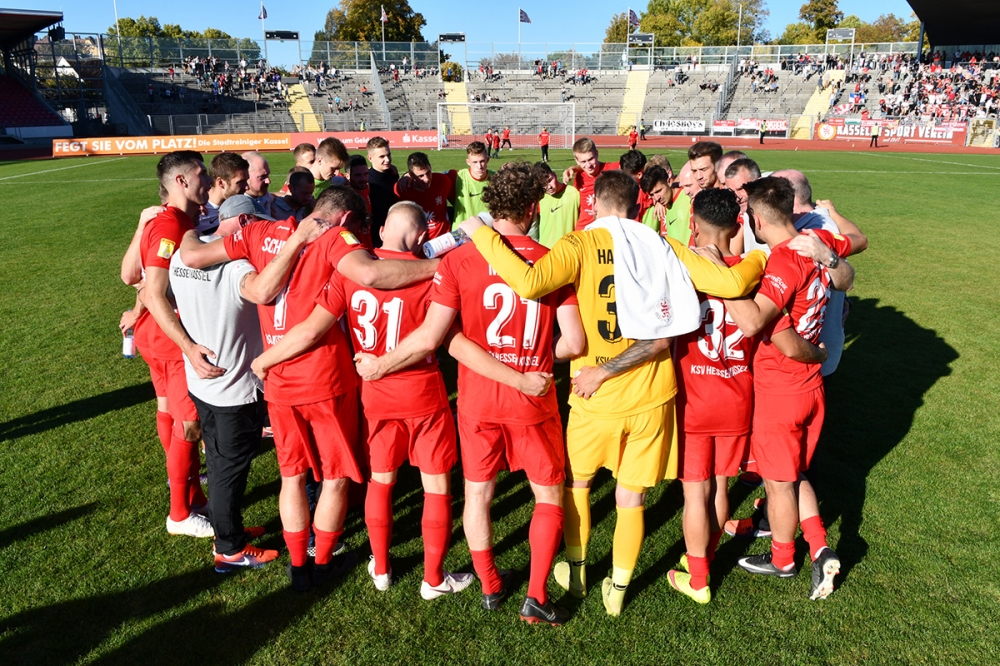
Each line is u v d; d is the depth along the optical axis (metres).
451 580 3.36
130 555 3.67
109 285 9.38
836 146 36.19
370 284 2.92
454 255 2.93
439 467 3.21
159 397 3.99
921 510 4.01
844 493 4.20
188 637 3.09
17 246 11.84
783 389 3.18
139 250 3.61
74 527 3.93
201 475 4.64
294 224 3.26
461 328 3.04
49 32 41.41
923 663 2.89
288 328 3.18
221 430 3.35
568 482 3.24
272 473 4.60
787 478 3.22
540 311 2.94
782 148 35.22
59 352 6.87
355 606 3.29
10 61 44.78
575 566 3.30
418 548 3.77
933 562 3.54
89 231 13.19
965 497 4.14
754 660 2.92
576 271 2.91
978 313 7.90
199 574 3.53
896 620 3.13
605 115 45.22
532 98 48.31
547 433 3.08
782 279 3.01
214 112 43.16
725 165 4.88
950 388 5.79
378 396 3.12
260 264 3.22
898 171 23.28
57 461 4.69
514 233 2.95
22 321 7.86
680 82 47.94
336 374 3.21
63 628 3.13
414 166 6.09
